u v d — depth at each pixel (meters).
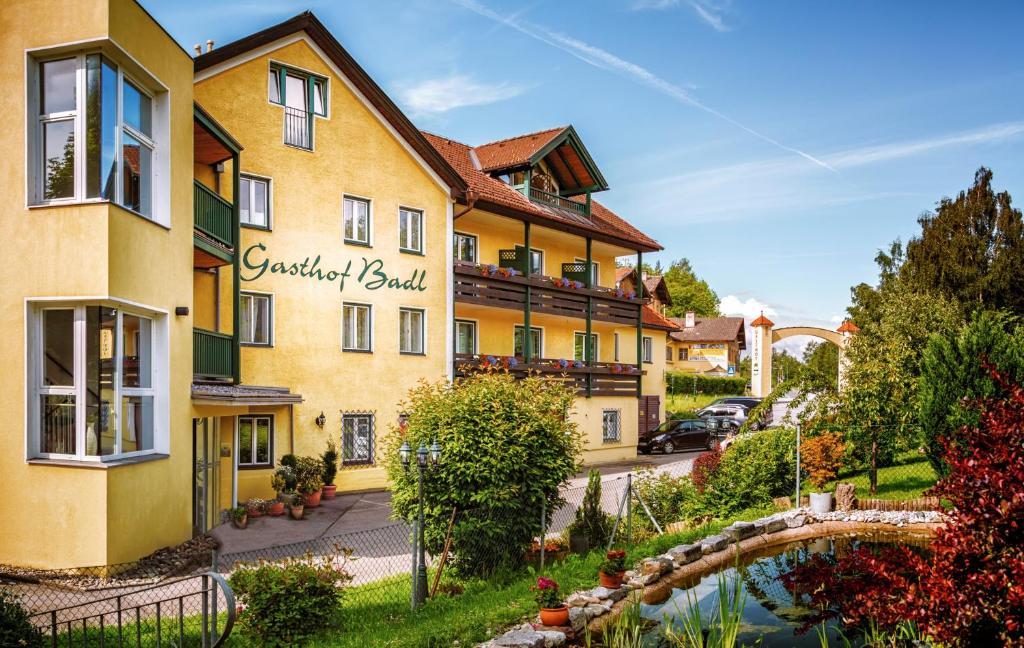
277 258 19.25
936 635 5.37
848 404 16.48
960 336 15.16
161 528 11.79
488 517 10.88
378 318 21.48
